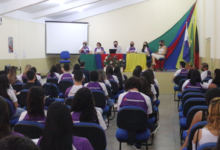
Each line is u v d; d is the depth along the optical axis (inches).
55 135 52.4
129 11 412.8
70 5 366.6
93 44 433.4
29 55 384.8
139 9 408.2
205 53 318.0
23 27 368.8
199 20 354.3
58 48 423.5
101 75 169.3
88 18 432.8
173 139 142.9
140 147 123.7
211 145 58.2
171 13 394.0
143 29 408.5
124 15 415.5
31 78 153.3
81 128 73.5
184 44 361.7
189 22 382.3
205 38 315.9
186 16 386.0
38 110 85.8
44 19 421.1
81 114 80.9
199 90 152.3
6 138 32.4
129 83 111.8
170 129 161.8
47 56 436.5
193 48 362.3
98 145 74.7
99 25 428.5
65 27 422.9
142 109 99.2
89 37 434.3
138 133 105.6
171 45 390.6
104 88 149.6
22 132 77.7
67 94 140.9
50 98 150.6
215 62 258.2
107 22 424.2
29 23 382.3
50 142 52.4
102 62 337.4
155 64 355.6
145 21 406.6
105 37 426.9
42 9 376.8
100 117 88.1
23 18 368.5
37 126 76.6
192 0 384.2
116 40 422.6
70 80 184.2
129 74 323.0
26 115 87.9
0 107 58.1
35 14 386.9
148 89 127.7
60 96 198.4
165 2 395.9
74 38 426.9
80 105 80.4
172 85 294.7
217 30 250.1
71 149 54.3
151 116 131.1
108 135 149.6
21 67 364.8
